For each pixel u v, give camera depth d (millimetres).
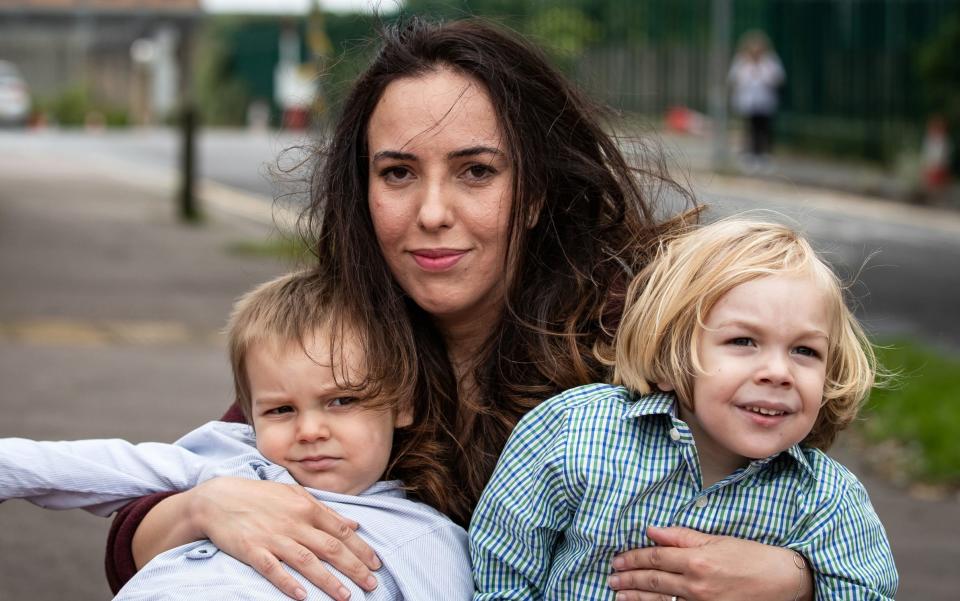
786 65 24656
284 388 2646
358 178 2746
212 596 2387
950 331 10008
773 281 2447
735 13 25250
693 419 2553
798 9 24516
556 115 2758
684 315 2494
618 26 25156
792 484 2518
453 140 2592
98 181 18922
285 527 2467
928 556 5461
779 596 2441
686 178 3363
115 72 39219
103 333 8836
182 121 14961
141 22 19812
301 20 36188
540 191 2711
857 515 2527
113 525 2625
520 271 2711
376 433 2668
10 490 2650
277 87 39719
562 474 2562
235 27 42906
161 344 8594
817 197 18500
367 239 2736
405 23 2795
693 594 2426
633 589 2482
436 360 2775
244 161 22750
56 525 5301
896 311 10742
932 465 6570
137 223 14328
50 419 6598
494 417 2725
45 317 9234
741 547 2457
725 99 23172
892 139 22125
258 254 12328
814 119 24156
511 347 2730
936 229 15914
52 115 36906
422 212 2596
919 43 22094
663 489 2531
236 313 2795
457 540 2662
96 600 4516
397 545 2576
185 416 6801
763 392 2412
